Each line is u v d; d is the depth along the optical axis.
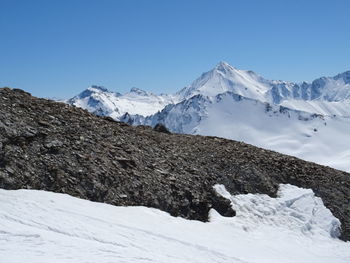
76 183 26.28
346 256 29.84
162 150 35.81
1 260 16.19
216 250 23.97
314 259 27.97
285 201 34.81
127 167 30.27
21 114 29.86
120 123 39.84
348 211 37.03
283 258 26.50
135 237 22.28
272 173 38.53
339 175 43.00
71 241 19.53
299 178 39.34
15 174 24.38
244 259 23.97
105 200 26.69
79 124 33.03
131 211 26.52
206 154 38.19
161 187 30.11
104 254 18.73
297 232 31.98
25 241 18.45
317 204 36.12
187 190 31.19
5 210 20.98
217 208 31.67
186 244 23.55
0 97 31.36
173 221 27.58
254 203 33.59
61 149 28.06
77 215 22.78
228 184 34.53
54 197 24.11
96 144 30.97
